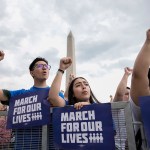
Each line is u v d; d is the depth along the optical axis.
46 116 2.13
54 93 2.22
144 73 1.69
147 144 1.64
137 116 1.82
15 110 2.36
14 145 2.21
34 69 3.06
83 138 1.89
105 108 1.86
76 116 1.97
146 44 1.70
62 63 2.42
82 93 2.55
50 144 2.06
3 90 2.83
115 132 1.82
